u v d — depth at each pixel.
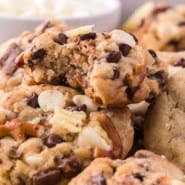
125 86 0.36
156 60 0.38
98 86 0.36
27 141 0.36
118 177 0.34
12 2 0.61
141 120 0.39
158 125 0.38
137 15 0.62
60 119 0.37
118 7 0.63
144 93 0.37
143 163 0.35
